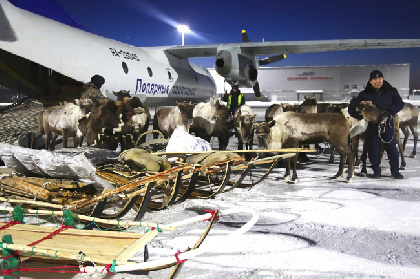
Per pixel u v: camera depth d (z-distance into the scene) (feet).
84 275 11.12
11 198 15.15
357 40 52.08
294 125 24.09
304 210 17.94
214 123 32.86
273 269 11.37
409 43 52.31
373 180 25.48
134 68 41.88
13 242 9.62
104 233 10.32
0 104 72.18
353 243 13.51
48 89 41.83
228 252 12.73
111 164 18.02
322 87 186.19
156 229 10.33
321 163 33.73
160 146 24.12
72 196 15.03
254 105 106.52
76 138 29.89
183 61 55.01
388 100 25.08
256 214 10.60
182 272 11.25
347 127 24.66
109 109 25.48
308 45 51.93
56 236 10.14
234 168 17.79
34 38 33.04
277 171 29.22
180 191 19.26
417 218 16.49
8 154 15.62
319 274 11.00
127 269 8.14
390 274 10.94
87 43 37.52
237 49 50.72
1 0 32.17
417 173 28.02
